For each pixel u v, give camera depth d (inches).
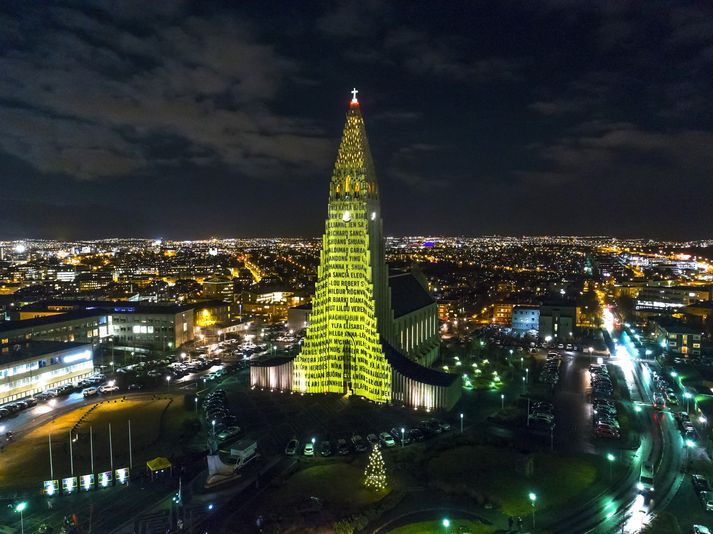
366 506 3489.2
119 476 3909.9
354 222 6205.7
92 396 6028.5
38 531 3262.8
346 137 6368.1
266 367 6446.9
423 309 7746.1
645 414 5319.9
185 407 5590.6
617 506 3513.8
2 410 5383.9
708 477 3887.8
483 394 6087.6
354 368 6230.3
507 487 3745.1
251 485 3868.1
